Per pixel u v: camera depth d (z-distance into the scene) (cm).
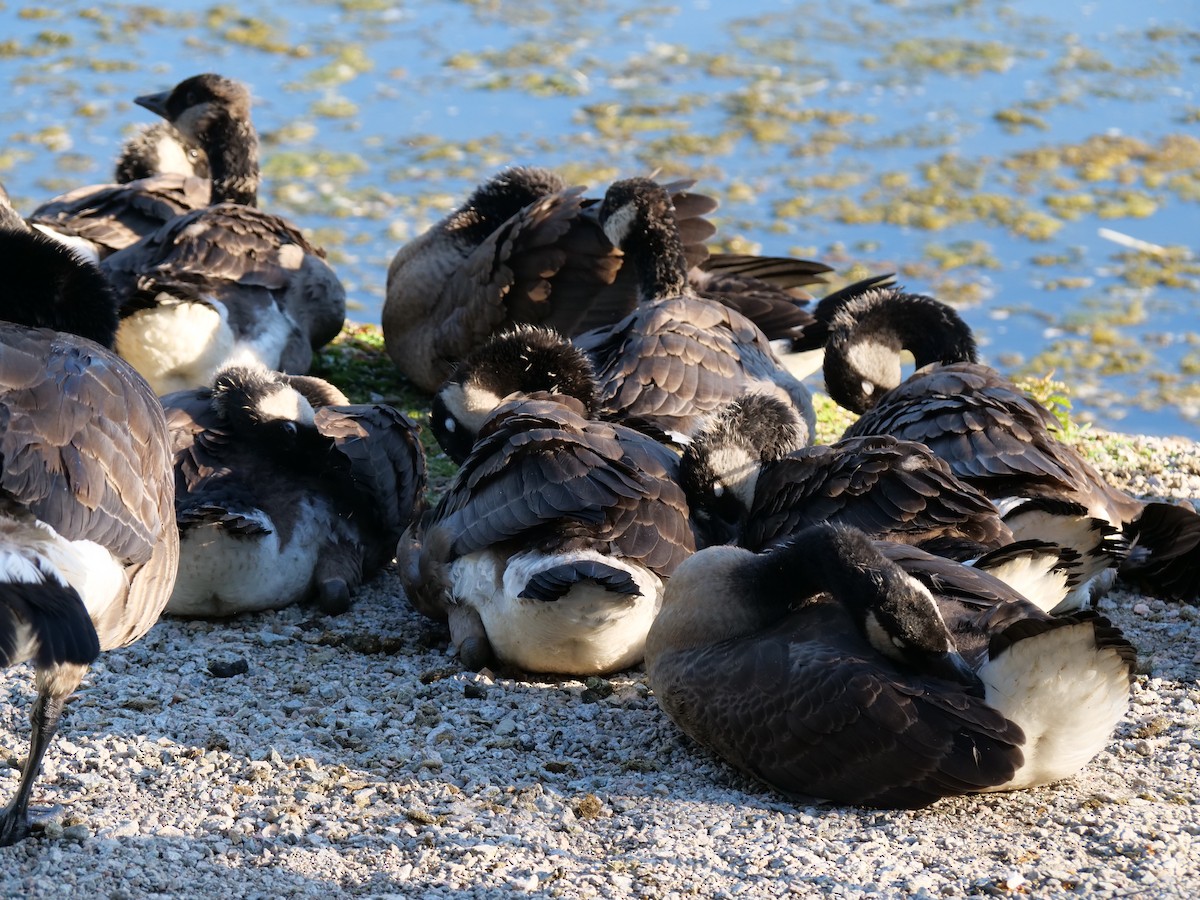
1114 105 1684
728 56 1819
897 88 1731
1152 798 527
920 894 454
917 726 485
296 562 684
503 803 525
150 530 473
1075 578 629
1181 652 666
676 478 662
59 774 528
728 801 529
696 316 844
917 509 610
